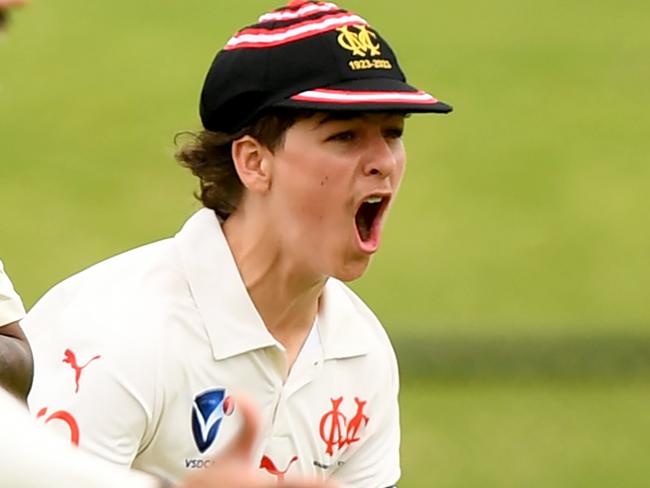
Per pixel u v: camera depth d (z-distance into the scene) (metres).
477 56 79.81
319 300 13.63
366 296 52.03
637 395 40.81
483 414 39.22
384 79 12.54
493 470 35.34
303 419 13.54
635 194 63.12
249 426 6.13
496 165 66.25
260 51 12.62
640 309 50.91
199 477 6.07
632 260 56.19
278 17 12.76
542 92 75.06
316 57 12.48
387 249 56.94
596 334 46.91
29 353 10.81
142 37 81.12
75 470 5.97
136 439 12.60
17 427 5.97
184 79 75.81
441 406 39.81
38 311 13.07
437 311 50.59
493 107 73.06
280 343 13.29
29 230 59.28
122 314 12.70
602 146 68.62
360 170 12.52
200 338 12.85
